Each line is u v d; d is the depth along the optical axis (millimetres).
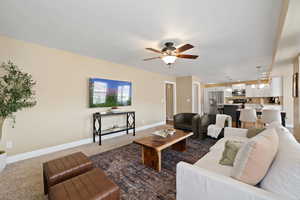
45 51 2744
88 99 3428
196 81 6426
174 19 1814
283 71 4273
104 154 2713
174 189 1681
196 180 1088
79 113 3264
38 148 2668
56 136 2898
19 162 2377
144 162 2289
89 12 1674
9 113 2078
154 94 5406
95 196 1082
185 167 1154
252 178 987
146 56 3367
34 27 2029
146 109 5055
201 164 1476
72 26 1999
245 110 3771
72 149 2977
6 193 1619
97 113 3430
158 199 1521
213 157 1644
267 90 6434
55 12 1675
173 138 2469
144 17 1773
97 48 2846
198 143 3314
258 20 1814
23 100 2334
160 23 1907
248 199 863
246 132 2301
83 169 1593
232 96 7844
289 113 4855
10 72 2129
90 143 3387
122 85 4148
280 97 5414
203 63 3947
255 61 3729
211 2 1487
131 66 4406
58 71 2920
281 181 849
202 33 2182
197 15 1724
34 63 2609
